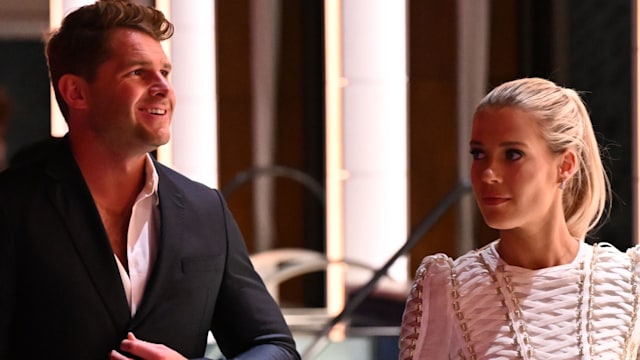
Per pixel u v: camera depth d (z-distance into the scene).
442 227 15.15
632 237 13.27
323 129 15.21
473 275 4.32
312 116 15.23
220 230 4.61
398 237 13.71
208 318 4.51
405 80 13.66
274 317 4.66
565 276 4.28
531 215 4.20
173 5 13.61
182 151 13.69
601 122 14.26
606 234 13.70
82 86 4.35
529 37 14.95
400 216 13.72
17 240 4.20
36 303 4.19
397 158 13.69
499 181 4.16
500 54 15.15
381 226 13.70
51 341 4.19
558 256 4.34
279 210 15.38
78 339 4.19
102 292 4.23
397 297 13.43
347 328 11.25
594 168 4.43
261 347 4.52
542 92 4.22
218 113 15.24
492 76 15.16
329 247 13.49
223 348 4.74
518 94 4.20
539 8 14.86
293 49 15.23
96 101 4.30
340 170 13.62
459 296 4.30
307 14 15.13
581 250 4.36
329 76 13.59
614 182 13.97
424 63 15.06
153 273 4.36
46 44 4.51
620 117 14.20
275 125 15.31
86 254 4.24
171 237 4.42
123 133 4.29
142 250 4.42
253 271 4.76
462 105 14.90
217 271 4.54
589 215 4.46
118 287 4.27
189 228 4.50
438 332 4.32
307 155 15.27
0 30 14.67
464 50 14.84
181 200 4.55
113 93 4.28
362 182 13.66
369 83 13.62
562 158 4.25
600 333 4.18
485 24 14.83
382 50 13.60
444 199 10.37
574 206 4.47
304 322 11.51
